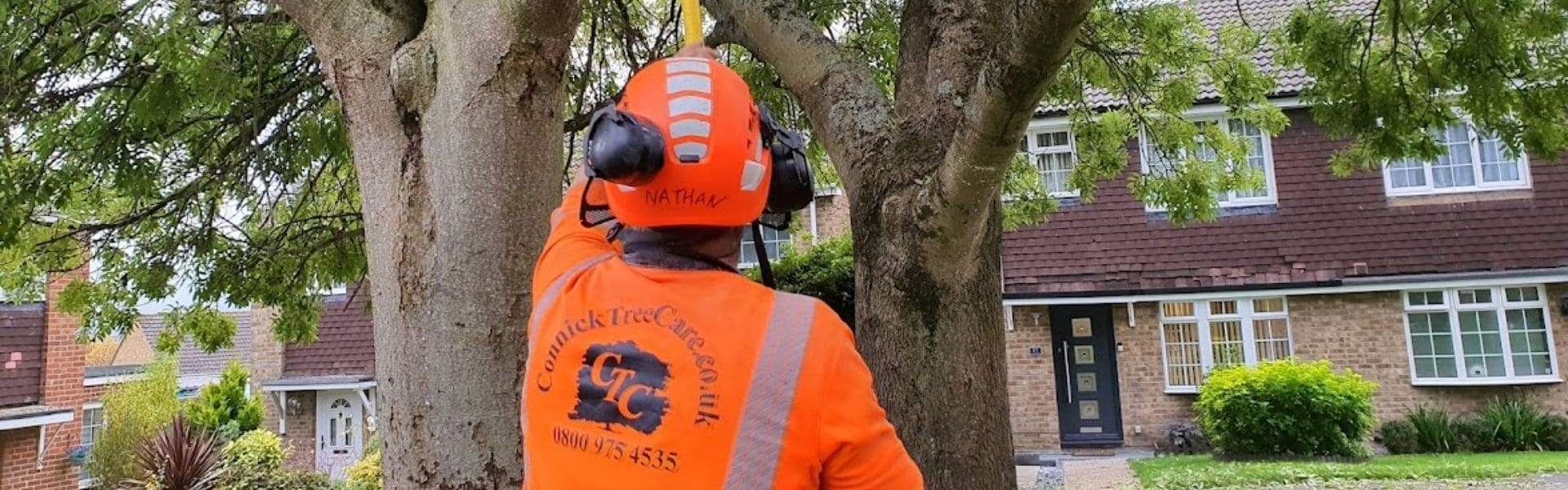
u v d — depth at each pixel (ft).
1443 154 18.48
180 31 12.07
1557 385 39.29
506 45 6.72
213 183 19.25
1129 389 42.96
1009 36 6.59
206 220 20.86
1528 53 17.80
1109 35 21.33
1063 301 42.65
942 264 9.25
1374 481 29.99
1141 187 23.29
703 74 3.78
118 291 21.81
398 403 6.68
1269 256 41.98
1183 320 43.06
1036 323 43.88
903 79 10.59
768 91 19.86
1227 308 42.80
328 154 18.99
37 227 20.40
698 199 3.60
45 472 39.86
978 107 7.28
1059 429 43.24
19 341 38.70
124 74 15.58
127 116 16.07
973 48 9.95
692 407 3.47
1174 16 21.65
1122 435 42.68
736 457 3.40
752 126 3.84
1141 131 27.09
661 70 3.85
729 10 11.67
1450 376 40.24
